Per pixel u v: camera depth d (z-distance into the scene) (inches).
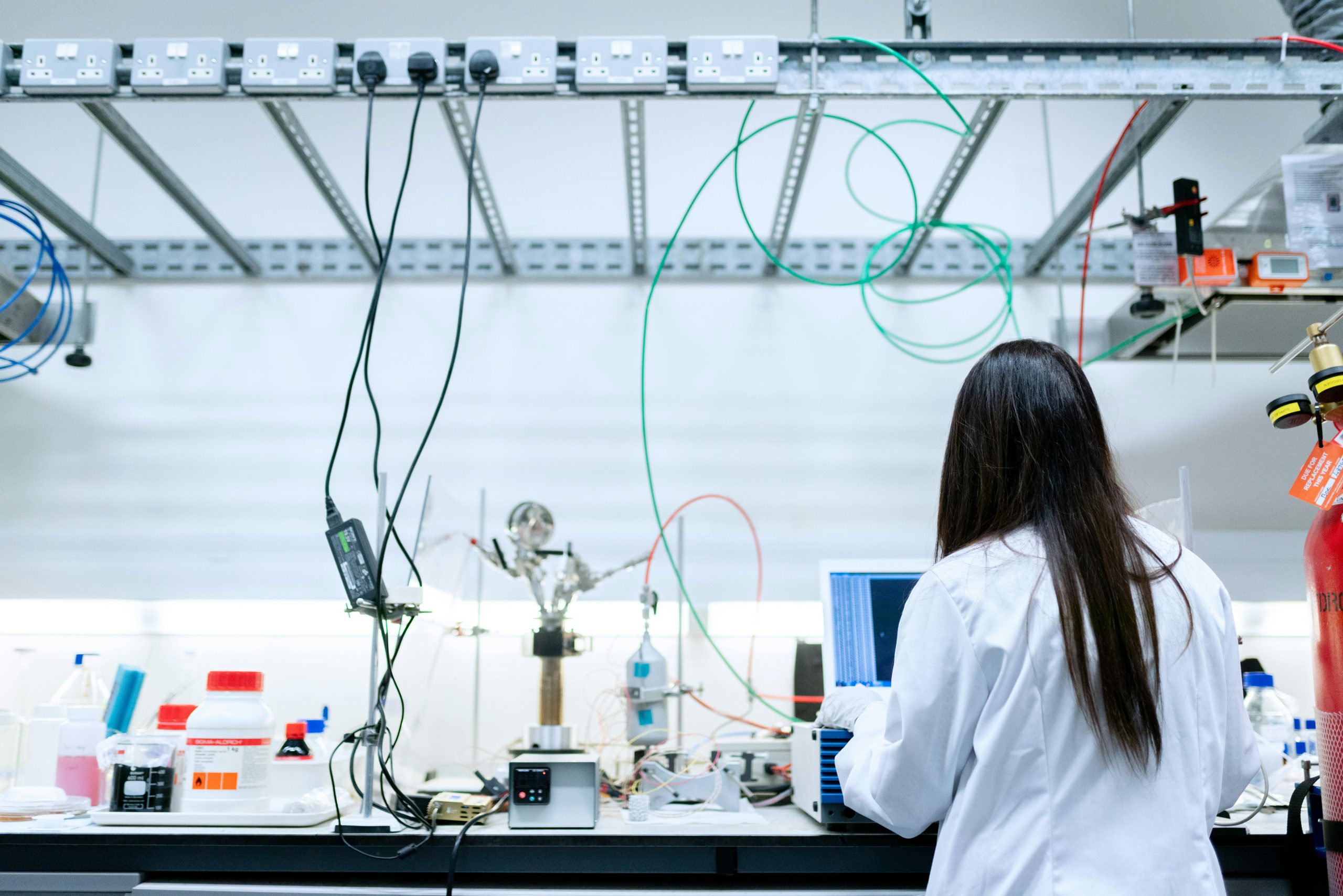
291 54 60.4
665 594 84.6
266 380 90.0
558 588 71.2
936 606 42.8
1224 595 45.1
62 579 84.9
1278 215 69.6
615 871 52.5
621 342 91.3
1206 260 68.4
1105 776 39.4
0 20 97.7
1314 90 62.0
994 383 45.3
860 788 46.3
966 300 92.5
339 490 88.1
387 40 60.7
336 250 91.9
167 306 91.3
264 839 52.0
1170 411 90.0
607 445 89.3
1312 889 52.1
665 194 97.3
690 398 90.1
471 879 54.6
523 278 92.1
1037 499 43.1
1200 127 99.0
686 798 63.0
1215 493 88.6
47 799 58.5
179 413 89.4
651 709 70.2
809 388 90.6
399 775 63.1
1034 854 38.8
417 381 90.3
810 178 97.4
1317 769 60.9
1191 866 38.4
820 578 69.7
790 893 52.2
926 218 86.3
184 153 96.7
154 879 54.1
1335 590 49.4
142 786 55.6
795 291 92.3
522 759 55.7
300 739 63.9
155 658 81.8
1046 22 100.7
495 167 97.7
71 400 89.3
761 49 60.9
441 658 79.4
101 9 98.4
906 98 61.7
